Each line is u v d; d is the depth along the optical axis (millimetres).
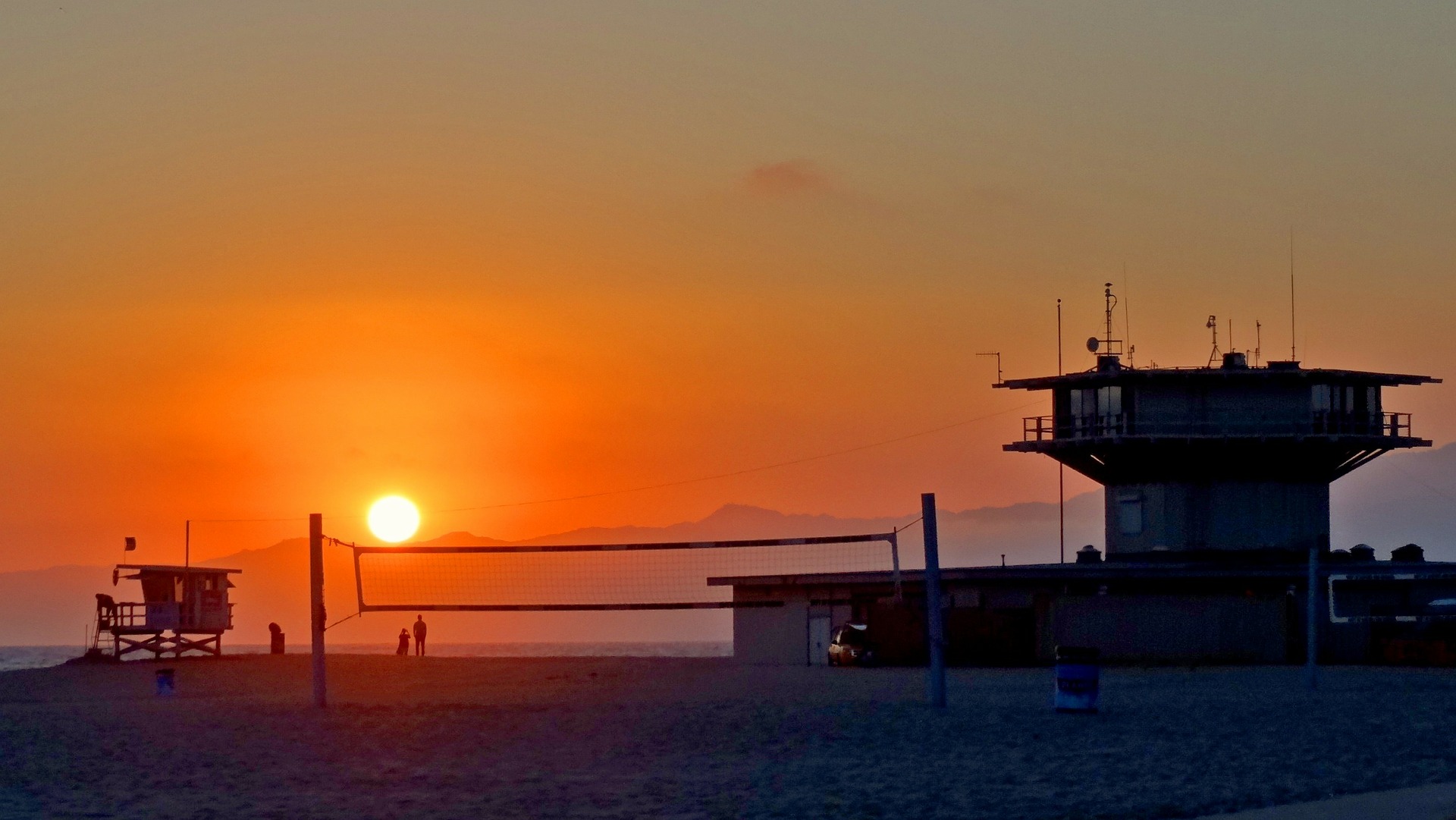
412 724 64500
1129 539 148375
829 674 113125
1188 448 143625
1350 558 142750
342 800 41188
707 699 79500
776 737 57438
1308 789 41594
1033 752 51500
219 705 78375
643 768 48125
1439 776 44375
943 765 48062
